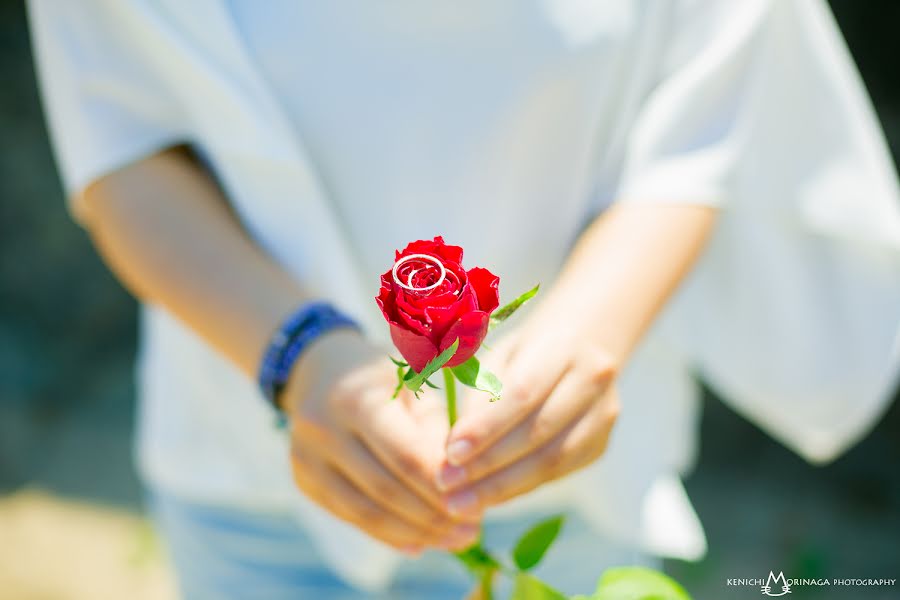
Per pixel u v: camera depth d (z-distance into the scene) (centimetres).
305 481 84
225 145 92
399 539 82
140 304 283
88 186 94
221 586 108
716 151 94
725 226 105
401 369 71
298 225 93
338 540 100
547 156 95
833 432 109
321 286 93
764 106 101
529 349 81
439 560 105
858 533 212
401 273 70
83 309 283
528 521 103
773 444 236
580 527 105
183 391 103
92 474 239
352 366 82
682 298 105
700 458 236
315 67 93
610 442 102
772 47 99
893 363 105
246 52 91
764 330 107
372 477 80
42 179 292
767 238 104
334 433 81
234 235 91
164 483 107
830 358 106
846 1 272
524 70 92
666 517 104
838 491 224
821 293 106
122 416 259
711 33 95
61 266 287
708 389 244
